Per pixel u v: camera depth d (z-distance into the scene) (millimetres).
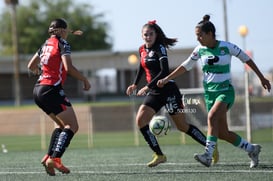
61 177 27984
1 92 166750
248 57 28781
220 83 28812
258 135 71625
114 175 28375
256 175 26703
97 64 163875
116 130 101500
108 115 101938
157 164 31328
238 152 40844
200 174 27703
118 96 161000
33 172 31188
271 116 91375
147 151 46688
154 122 32500
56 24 28812
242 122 81375
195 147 49438
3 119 108438
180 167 31406
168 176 27312
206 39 28484
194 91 62875
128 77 164125
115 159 39188
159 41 30984
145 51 31047
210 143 28734
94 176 28078
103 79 162375
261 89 106812
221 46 28609
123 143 65688
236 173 27672
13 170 32906
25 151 53094
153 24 30891
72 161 38469
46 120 102750
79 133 98875
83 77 28078
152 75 30984
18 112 107438
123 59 162500
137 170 30578
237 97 83875
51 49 28188
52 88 28031
